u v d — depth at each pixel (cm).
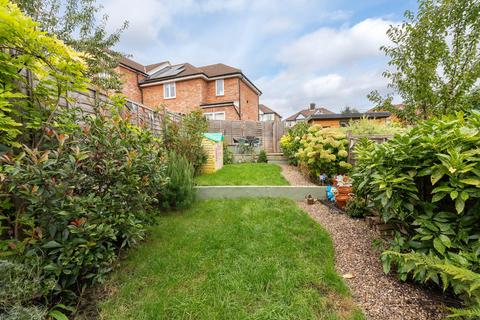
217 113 1495
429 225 168
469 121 175
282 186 437
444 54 363
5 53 175
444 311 154
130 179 209
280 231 280
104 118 225
